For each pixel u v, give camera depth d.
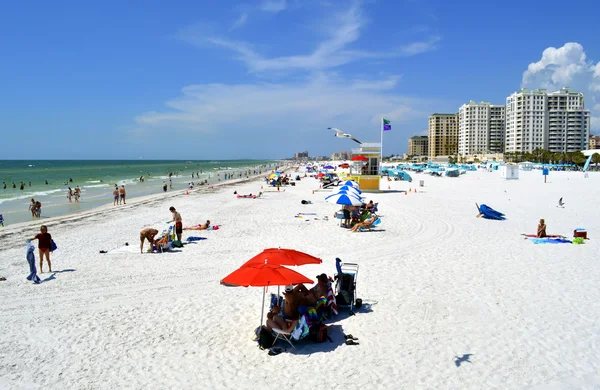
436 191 40.44
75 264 13.91
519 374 6.44
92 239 18.62
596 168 102.69
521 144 160.75
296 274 7.48
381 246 15.67
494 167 101.69
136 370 6.84
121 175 94.19
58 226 22.86
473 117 185.62
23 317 9.23
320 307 8.30
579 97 159.38
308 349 7.43
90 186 58.34
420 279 11.35
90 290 11.03
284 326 7.68
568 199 32.31
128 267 13.34
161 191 49.16
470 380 6.29
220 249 15.83
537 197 34.09
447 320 8.55
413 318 8.67
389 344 7.53
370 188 38.72
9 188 54.62
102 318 9.09
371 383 6.27
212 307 9.63
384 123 39.25
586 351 7.13
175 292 10.74
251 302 9.93
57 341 7.99
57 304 10.02
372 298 9.91
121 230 20.98
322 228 19.92
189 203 33.03
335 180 50.16
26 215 28.97
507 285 10.73
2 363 7.16
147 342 7.87
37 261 14.61
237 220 23.16
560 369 6.57
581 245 15.34
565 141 158.50
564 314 8.75
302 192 42.38
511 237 17.05
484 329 8.08
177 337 8.06
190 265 13.48
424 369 6.64
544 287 10.52
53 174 97.88
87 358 7.29
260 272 7.33
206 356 7.27
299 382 6.35
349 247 15.63
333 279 9.84
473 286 10.68
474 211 25.28
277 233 18.86
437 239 16.75
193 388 6.27
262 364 6.95
